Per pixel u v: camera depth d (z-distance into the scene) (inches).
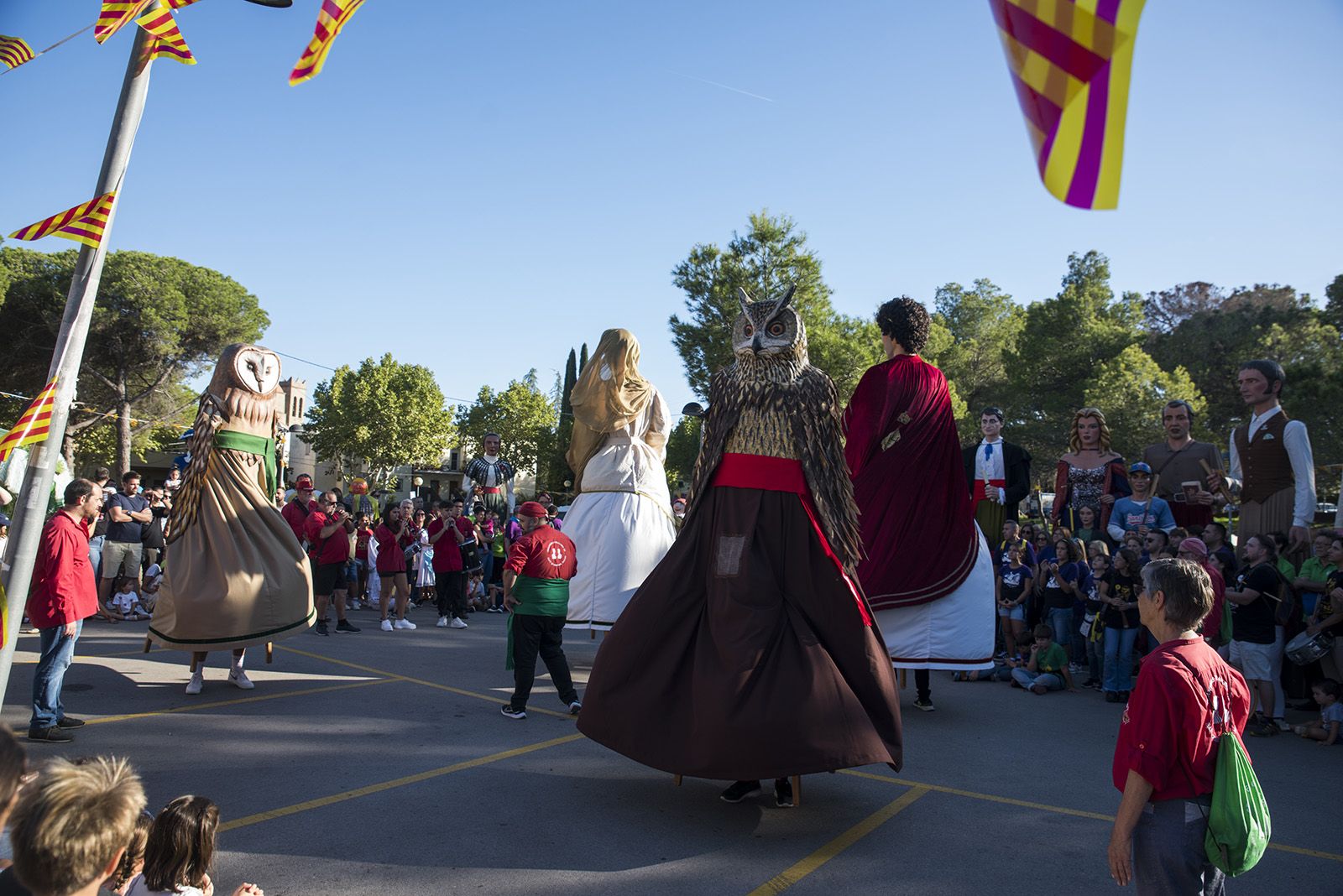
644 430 372.5
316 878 150.6
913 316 275.7
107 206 184.9
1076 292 2007.9
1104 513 400.5
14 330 1598.2
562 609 269.0
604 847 167.2
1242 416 1743.4
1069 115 53.3
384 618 474.9
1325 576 302.0
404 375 1968.5
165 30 185.9
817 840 174.1
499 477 625.6
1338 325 1430.9
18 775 83.4
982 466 400.5
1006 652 388.5
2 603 174.4
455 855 161.5
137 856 123.1
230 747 228.4
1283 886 159.6
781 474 193.9
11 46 162.6
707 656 182.4
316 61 150.6
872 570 269.4
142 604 475.5
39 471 179.9
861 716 173.2
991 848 171.5
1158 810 114.2
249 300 1809.8
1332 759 252.1
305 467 2404.0
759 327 196.9
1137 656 332.2
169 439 2026.3
